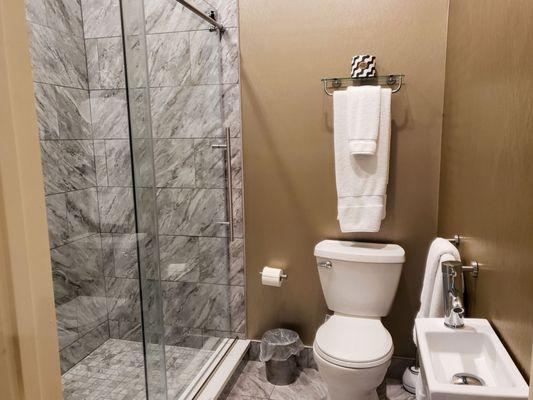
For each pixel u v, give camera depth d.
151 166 1.89
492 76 1.22
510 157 1.04
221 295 2.67
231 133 2.54
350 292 2.29
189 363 2.43
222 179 2.58
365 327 2.17
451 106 1.96
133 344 2.61
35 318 0.55
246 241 2.61
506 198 1.06
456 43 1.88
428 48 2.21
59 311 2.41
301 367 2.61
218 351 2.58
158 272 1.94
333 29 2.31
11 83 0.51
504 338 1.07
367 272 2.24
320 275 2.37
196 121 2.44
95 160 2.60
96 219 2.61
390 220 2.38
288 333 2.55
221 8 2.43
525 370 0.92
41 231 0.56
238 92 2.49
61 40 2.41
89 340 2.60
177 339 2.38
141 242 1.87
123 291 2.61
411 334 2.43
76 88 2.51
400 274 2.25
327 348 1.96
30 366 0.54
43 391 0.57
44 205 0.57
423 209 2.34
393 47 2.25
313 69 2.37
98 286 2.66
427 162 2.29
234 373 2.42
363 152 2.18
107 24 2.48
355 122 2.19
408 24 2.22
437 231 2.32
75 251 2.52
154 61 2.17
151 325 1.92
